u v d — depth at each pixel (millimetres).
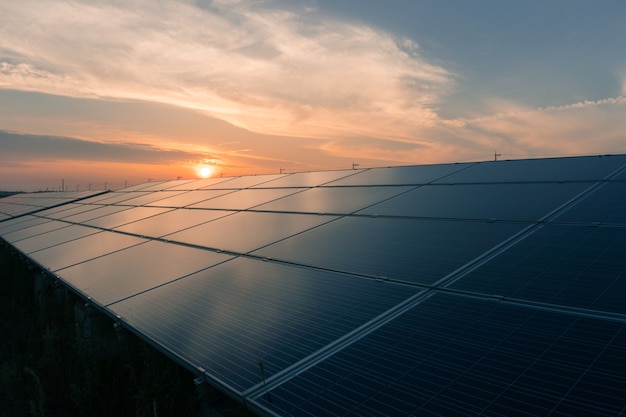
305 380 3852
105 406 6520
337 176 16031
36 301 12250
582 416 2863
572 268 5133
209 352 4730
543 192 8648
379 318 4754
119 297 7180
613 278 4707
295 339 4648
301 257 7422
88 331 8172
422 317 4609
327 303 5383
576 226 6449
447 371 3619
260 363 3910
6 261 15758
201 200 17047
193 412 5422
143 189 27688
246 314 5496
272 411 3502
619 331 3729
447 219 8023
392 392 3473
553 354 3592
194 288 6840
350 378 3766
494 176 11031
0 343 10352
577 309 4199
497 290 4914
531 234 6473
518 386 3275
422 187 11344
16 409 7031
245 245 8898
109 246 11852
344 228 8789
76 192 38344
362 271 6258
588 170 9703
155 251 10070
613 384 3111
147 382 5875
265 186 17078
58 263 11031
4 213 34344
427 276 5656
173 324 5633
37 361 7883
